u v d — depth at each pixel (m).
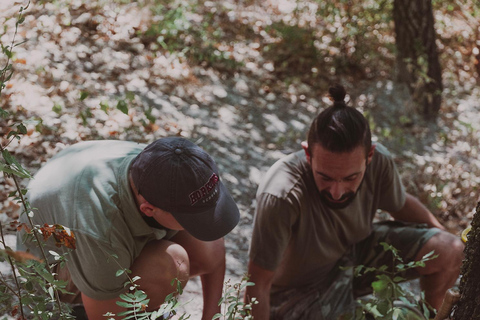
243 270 3.31
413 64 5.99
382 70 6.51
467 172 5.18
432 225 2.87
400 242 2.74
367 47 6.55
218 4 6.88
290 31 6.49
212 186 1.96
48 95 4.34
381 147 2.63
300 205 2.45
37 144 3.81
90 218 2.00
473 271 1.84
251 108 5.33
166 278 2.17
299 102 5.72
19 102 4.13
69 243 1.83
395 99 6.03
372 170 2.56
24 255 1.42
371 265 2.80
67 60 4.90
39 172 2.22
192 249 2.37
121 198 2.03
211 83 5.48
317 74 6.21
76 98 4.43
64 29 5.26
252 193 4.18
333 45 6.64
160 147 1.95
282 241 2.48
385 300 2.12
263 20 6.86
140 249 2.17
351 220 2.56
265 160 4.63
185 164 1.92
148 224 2.12
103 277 2.04
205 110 5.04
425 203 4.58
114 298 2.11
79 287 2.12
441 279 2.68
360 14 6.59
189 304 2.80
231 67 5.84
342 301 2.68
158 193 1.91
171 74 5.29
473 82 7.04
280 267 2.72
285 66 6.15
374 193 2.62
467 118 6.23
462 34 7.47
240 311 1.95
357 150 2.27
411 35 5.94
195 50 5.79
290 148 4.91
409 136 5.64
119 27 5.59
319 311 2.68
